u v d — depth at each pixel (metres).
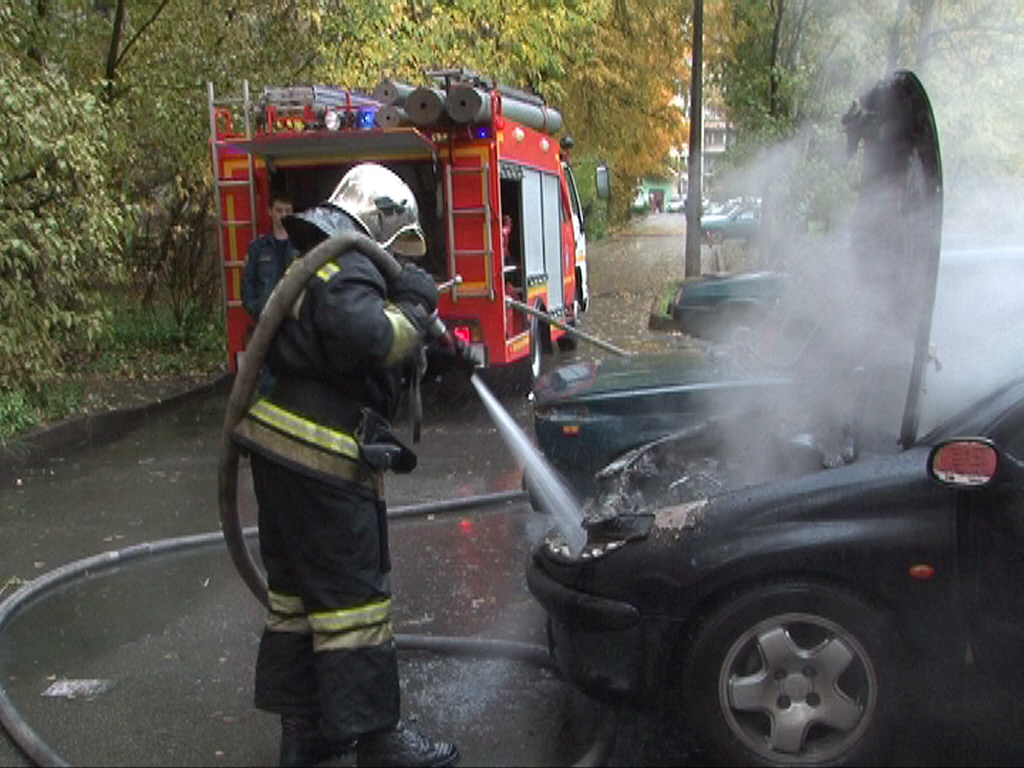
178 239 13.80
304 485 3.56
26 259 9.04
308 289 3.60
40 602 5.81
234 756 4.09
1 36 9.70
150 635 5.34
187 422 10.61
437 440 9.54
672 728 4.24
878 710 3.72
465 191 9.87
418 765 3.74
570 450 5.91
